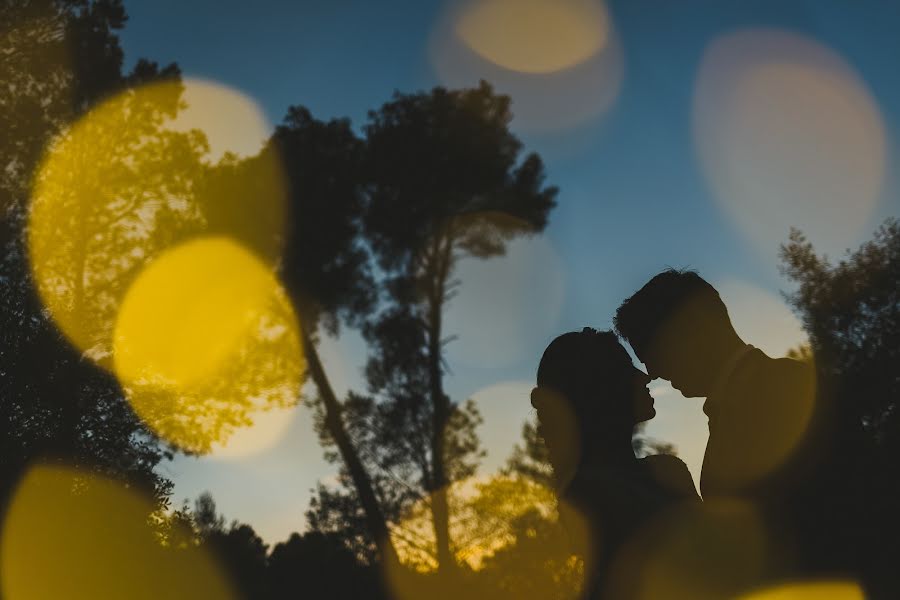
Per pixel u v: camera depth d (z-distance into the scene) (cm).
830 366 1005
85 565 728
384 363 1930
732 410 262
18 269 938
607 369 192
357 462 1777
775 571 208
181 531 802
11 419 738
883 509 240
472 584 1352
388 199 2208
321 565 1516
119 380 838
